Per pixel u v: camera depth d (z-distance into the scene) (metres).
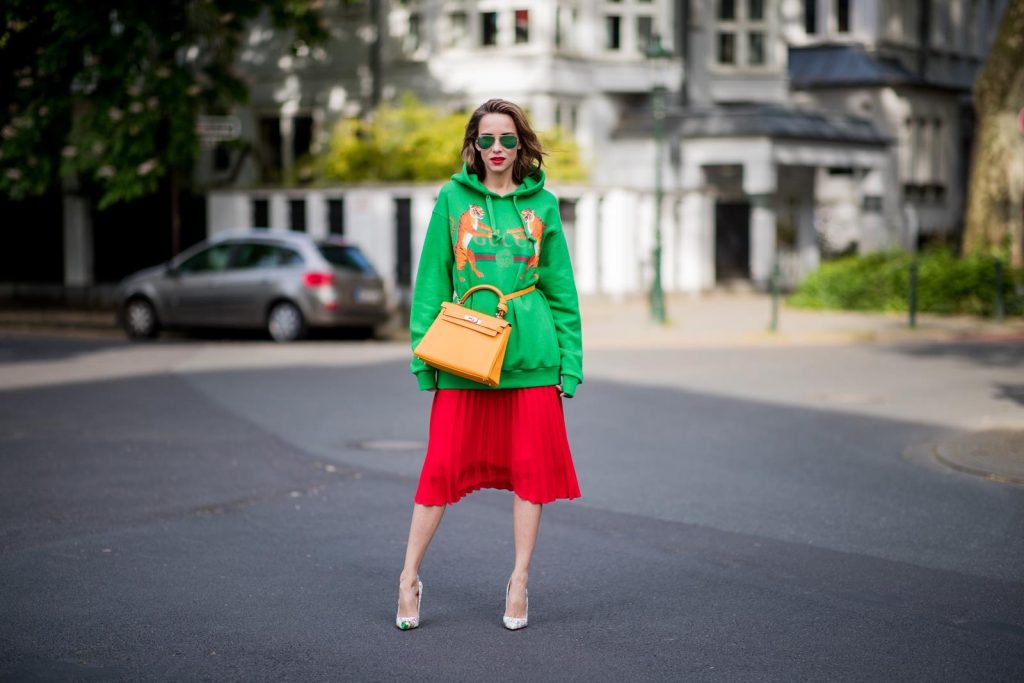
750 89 34.88
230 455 10.05
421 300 5.64
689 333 21.69
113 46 19.14
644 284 29.72
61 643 5.36
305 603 6.00
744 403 13.49
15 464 9.61
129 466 9.55
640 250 29.58
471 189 5.63
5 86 18.48
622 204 28.27
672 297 30.94
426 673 4.99
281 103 33.34
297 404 13.03
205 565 6.70
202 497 8.45
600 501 8.44
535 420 5.55
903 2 41.25
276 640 5.42
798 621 5.78
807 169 35.53
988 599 6.18
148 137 20.52
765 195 31.95
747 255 33.44
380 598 6.10
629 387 14.85
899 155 37.97
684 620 5.78
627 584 6.41
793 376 15.98
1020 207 26.23
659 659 5.20
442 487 5.53
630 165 32.19
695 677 4.99
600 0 31.61
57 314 26.64
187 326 21.41
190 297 21.22
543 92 30.20
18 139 19.33
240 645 5.35
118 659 5.15
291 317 20.52
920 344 20.66
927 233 39.69
